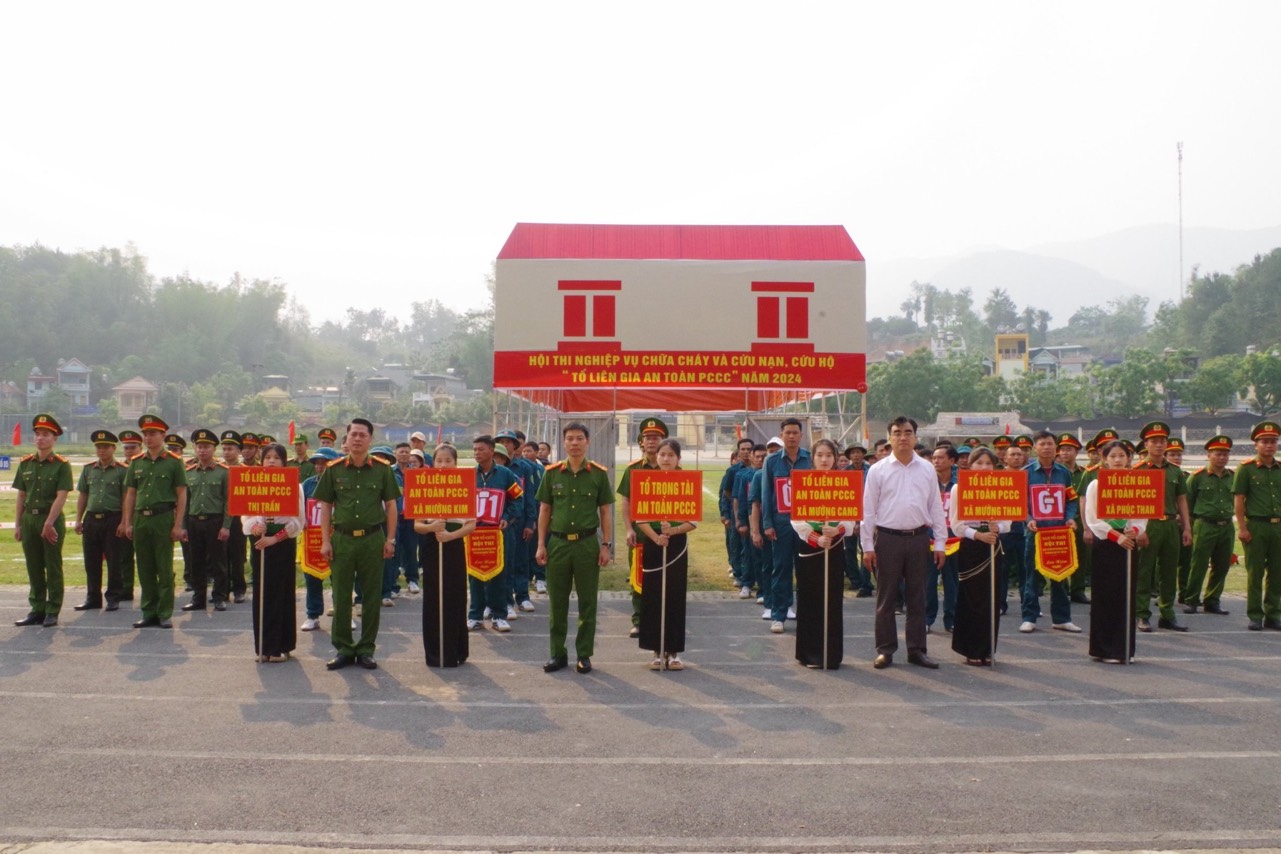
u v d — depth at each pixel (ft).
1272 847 16.44
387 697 25.73
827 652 29.25
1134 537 29.89
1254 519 35.60
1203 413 228.84
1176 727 23.25
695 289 56.85
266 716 23.85
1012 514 29.78
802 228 59.36
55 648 31.73
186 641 32.99
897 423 29.66
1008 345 366.22
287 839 16.57
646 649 29.25
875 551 29.68
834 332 57.21
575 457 29.14
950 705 25.17
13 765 20.20
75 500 75.87
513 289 56.44
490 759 20.70
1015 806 18.16
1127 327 538.06
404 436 275.18
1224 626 36.63
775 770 20.10
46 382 304.91
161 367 349.20
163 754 20.94
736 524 43.50
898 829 17.11
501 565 34.50
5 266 367.66
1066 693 26.43
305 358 451.12
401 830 16.99
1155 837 16.80
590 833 16.90
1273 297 325.21
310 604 35.40
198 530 39.40
